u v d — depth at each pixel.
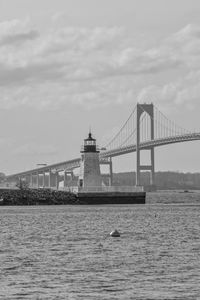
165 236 109.12
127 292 65.62
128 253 88.44
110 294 64.88
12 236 110.19
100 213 165.88
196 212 176.00
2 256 85.88
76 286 68.00
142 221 140.75
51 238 106.81
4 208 194.00
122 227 126.31
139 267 77.62
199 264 79.50
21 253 88.62
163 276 72.56
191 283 69.25
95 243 99.62
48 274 73.62
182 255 86.44
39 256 85.88
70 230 120.56
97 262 81.00
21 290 66.38
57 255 86.75
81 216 154.75
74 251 90.56
